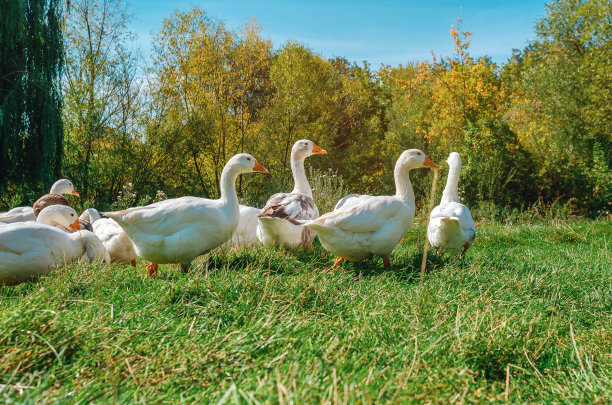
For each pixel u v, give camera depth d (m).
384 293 4.58
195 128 23.34
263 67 27.88
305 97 27.00
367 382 2.37
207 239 5.61
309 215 7.25
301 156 9.16
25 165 16.11
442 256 6.79
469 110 23.00
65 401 2.18
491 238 10.57
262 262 5.75
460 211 7.45
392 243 6.19
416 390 2.49
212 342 2.96
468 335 3.29
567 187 22.58
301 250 7.00
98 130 20.50
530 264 6.45
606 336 3.92
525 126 24.34
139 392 2.39
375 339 3.28
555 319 4.22
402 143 29.42
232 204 5.85
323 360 2.64
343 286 4.87
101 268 5.06
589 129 22.55
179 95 25.11
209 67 25.86
